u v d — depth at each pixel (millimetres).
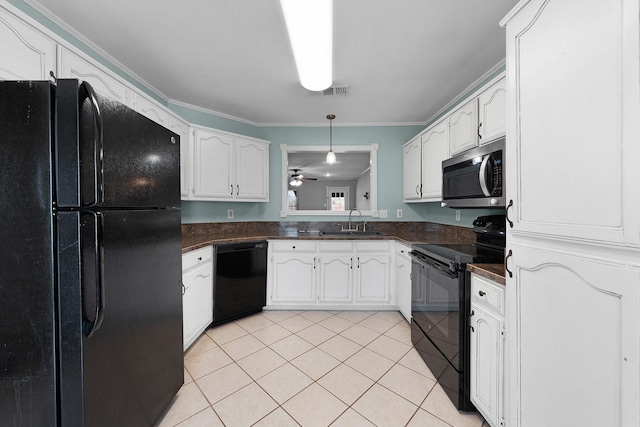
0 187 826
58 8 1434
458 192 1904
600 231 745
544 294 945
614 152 708
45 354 846
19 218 828
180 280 1559
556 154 879
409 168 3072
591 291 784
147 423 1230
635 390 677
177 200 1523
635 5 658
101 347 940
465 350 1439
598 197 751
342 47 1772
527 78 996
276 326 2477
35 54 1160
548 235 912
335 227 3420
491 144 1523
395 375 1752
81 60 1400
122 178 1031
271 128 3379
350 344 2148
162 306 1357
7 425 857
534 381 988
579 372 820
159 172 1318
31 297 838
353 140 3379
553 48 885
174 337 1483
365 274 2801
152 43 1750
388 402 1511
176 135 1510
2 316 838
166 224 1395
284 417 1399
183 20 1533
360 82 2266
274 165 3391
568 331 854
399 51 1820
